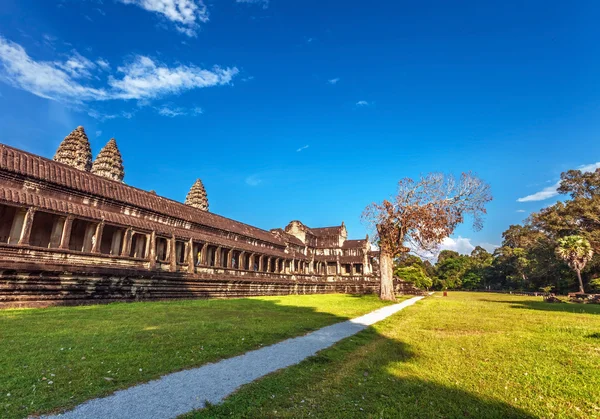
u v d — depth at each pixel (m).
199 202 68.56
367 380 8.12
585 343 12.84
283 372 8.46
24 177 22.30
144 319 15.55
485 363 9.81
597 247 54.66
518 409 6.60
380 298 37.56
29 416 5.51
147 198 31.94
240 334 12.81
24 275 18.81
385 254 38.00
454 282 112.62
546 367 9.41
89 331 12.02
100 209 26.34
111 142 56.78
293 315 19.95
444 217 35.19
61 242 21.94
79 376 7.35
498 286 106.62
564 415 6.35
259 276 43.88
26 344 9.71
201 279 31.53
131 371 7.89
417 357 10.49
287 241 56.59
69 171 25.58
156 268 28.12
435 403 6.76
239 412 6.04
